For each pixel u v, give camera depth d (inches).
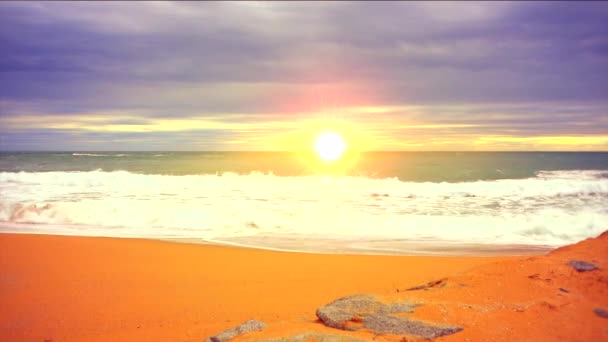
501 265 242.4
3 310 286.5
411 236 519.8
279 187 855.1
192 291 313.7
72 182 926.4
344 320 181.8
